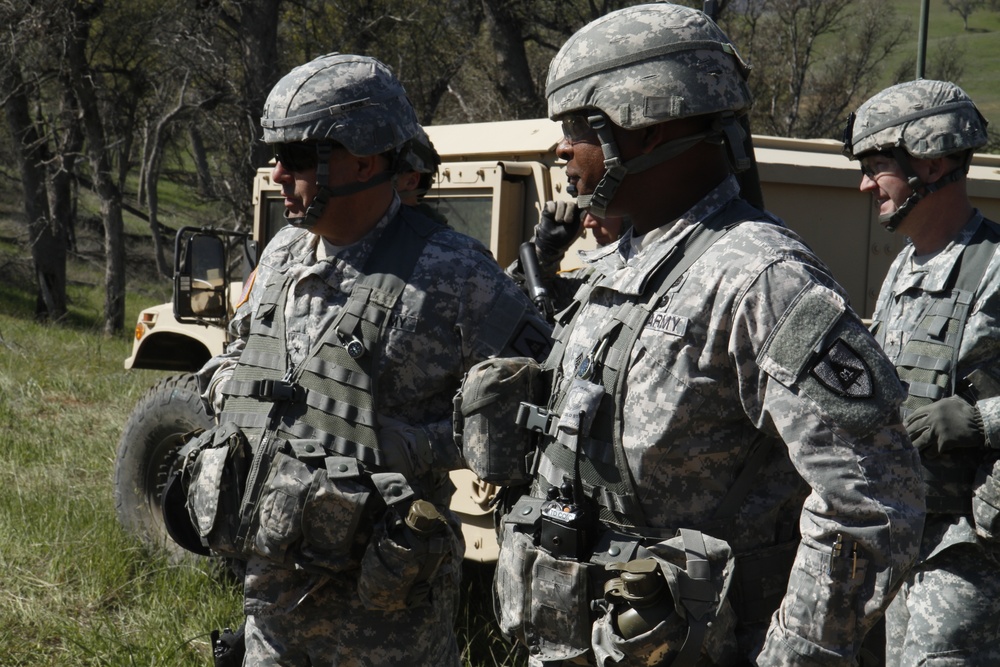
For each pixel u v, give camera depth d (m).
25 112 17.12
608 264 1.74
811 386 1.43
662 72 1.59
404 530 2.13
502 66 16.31
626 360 1.59
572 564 1.61
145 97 17.12
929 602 2.51
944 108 2.53
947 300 2.53
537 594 1.66
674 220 1.66
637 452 1.57
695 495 1.58
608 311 1.67
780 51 21.20
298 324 2.31
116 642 3.77
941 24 52.19
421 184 2.54
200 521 2.28
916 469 1.46
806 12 21.44
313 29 17.58
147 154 18.27
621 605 1.55
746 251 1.53
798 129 21.28
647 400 1.57
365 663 2.24
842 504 1.41
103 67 16.61
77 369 10.85
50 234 17.58
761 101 20.88
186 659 3.71
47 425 7.41
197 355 5.73
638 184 1.67
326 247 2.35
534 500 1.71
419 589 2.18
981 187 4.19
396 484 2.15
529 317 2.30
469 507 3.64
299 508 2.16
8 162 20.14
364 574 2.14
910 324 2.63
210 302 4.91
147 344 5.57
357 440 2.19
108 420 7.74
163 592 4.26
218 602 4.15
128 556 4.57
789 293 1.47
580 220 3.08
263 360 2.31
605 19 1.67
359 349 2.21
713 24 1.66
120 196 16.67
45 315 17.75
